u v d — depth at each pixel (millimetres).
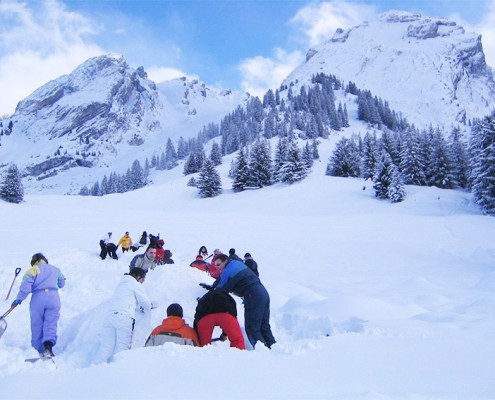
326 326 7402
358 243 27750
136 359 4121
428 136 75125
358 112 193250
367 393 3133
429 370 3828
